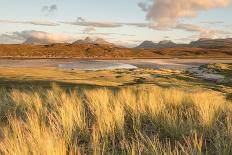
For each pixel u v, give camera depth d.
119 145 6.02
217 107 8.90
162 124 6.96
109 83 45.81
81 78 54.97
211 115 7.29
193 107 9.10
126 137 6.47
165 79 62.66
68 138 6.02
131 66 139.50
